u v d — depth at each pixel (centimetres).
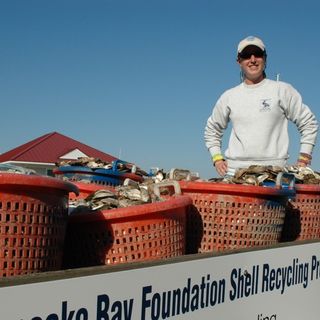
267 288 309
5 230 214
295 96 441
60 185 229
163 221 271
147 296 219
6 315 163
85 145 1994
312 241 361
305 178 421
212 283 261
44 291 174
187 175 390
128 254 264
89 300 192
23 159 1819
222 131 475
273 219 342
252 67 433
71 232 269
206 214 334
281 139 439
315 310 369
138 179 515
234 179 372
